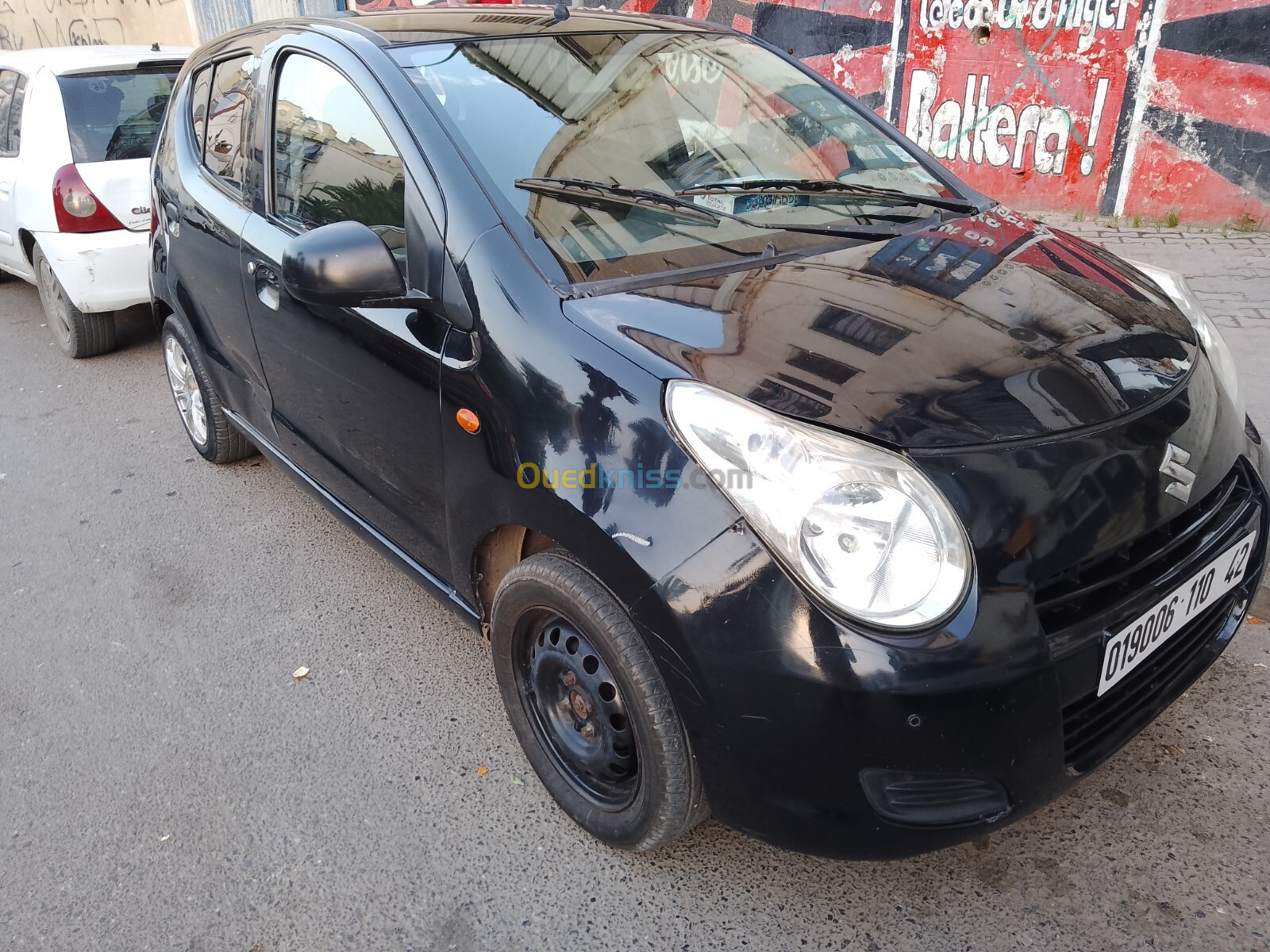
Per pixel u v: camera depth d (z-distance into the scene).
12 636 3.21
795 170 2.76
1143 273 2.72
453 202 2.24
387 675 2.93
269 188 3.04
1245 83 6.28
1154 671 2.01
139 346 6.07
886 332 1.96
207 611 3.30
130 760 2.62
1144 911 2.02
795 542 1.66
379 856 2.28
